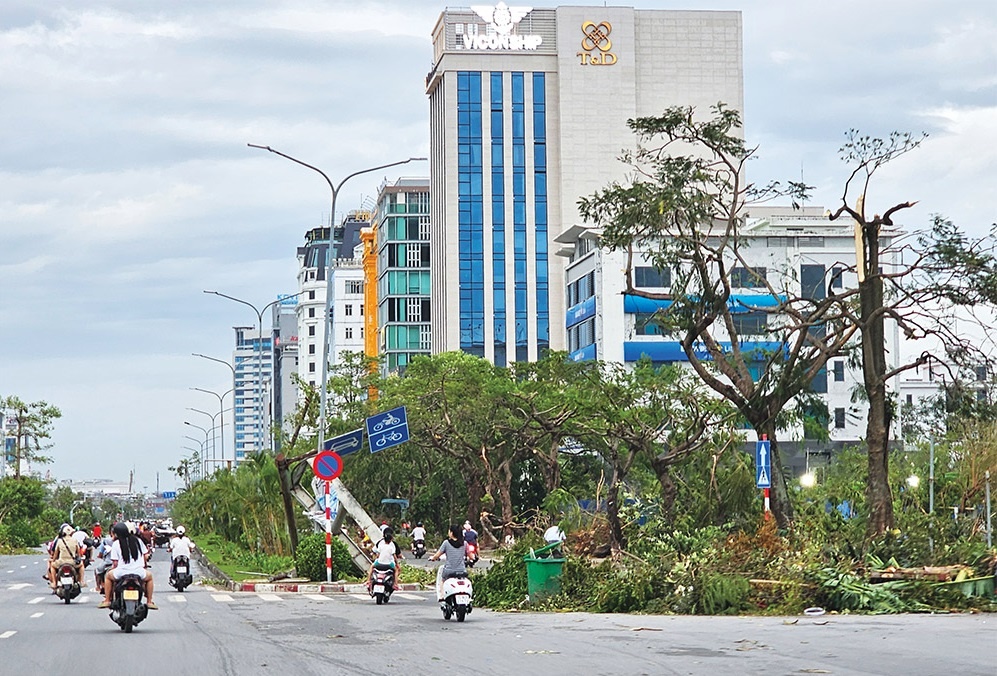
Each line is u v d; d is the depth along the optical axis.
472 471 72.00
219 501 80.75
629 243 39.47
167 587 45.72
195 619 26.55
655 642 18.98
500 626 23.44
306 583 41.75
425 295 149.00
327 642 20.45
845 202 35.34
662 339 104.19
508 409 66.44
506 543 59.53
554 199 128.12
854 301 38.91
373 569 33.00
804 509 40.88
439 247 132.75
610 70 128.00
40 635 22.55
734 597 24.97
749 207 117.56
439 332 132.25
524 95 128.50
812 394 40.41
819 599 24.70
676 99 129.50
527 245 127.62
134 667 17.00
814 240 106.00
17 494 114.44
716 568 25.92
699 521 43.28
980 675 14.27
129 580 23.34
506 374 71.88
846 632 19.73
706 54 129.75
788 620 22.59
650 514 47.97
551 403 63.25
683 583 25.98
